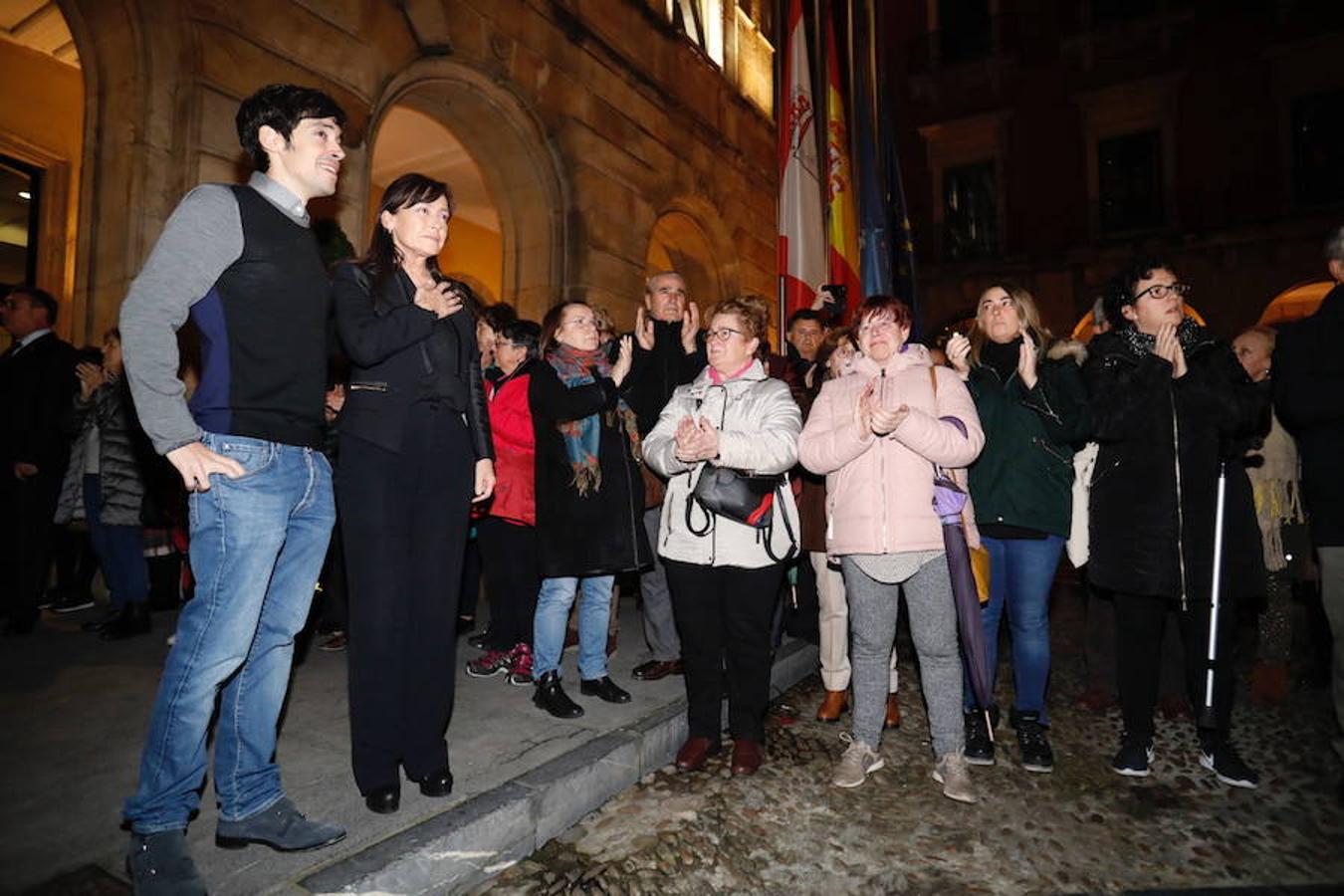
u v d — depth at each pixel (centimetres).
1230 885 214
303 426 194
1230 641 283
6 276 684
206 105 451
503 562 359
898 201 673
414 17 584
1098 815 254
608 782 262
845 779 273
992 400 308
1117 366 292
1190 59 1471
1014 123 1630
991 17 1650
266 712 199
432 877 199
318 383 198
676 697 327
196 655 177
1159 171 1500
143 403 166
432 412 228
